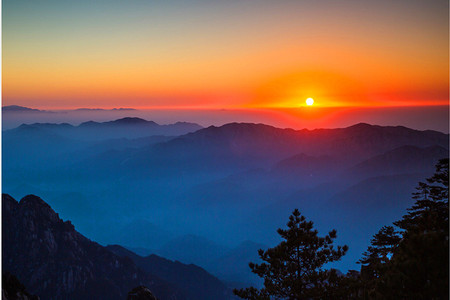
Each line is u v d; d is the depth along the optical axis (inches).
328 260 689.0
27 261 3380.9
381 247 994.1
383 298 442.3
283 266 682.8
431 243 407.2
